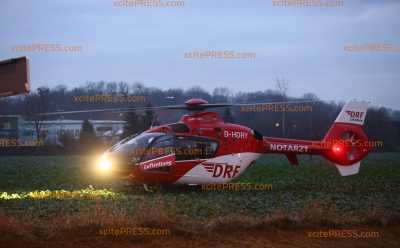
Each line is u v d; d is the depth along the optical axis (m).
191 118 21.20
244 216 14.29
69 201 17.47
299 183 26.03
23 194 20.22
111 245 11.90
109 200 17.64
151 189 20.84
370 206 17.56
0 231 11.70
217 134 21.27
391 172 34.94
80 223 12.54
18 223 12.20
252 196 19.75
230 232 13.16
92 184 25.09
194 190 21.61
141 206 15.19
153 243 12.17
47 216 14.41
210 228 13.05
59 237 11.98
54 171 34.19
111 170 20.33
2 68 10.41
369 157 62.38
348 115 23.72
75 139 67.12
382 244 13.52
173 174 20.53
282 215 14.20
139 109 20.12
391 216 15.21
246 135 21.92
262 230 13.48
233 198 18.91
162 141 20.45
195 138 20.91
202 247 12.16
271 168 37.50
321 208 15.91
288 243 12.96
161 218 13.03
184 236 12.65
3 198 18.59
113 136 63.50
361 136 23.80
